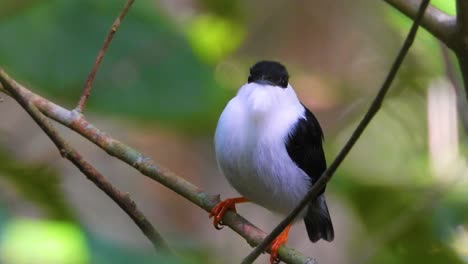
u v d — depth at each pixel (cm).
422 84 1409
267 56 1565
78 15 909
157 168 750
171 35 941
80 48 896
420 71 1409
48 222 442
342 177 1257
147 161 748
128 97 888
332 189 1252
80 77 885
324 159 856
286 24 1577
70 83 879
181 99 909
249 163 795
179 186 756
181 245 582
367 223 1238
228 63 1489
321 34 1580
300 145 809
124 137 1326
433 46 1320
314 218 884
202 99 914
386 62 1554
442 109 1257
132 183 1367
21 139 1271
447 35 670
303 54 1577
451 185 1138
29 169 723
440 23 671
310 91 1544
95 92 878
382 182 1282
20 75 865
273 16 1578
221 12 1502
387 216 1232
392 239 1117
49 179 712
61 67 882
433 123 1259
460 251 1112
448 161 1228
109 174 1358
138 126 1133
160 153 1373
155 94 897
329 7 1583
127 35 918
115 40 908
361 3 1583
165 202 1367
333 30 1584
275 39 1577
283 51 1575
